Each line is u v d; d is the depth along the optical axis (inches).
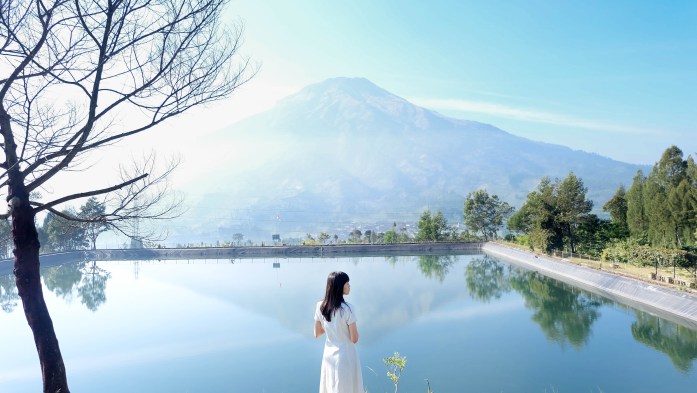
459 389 705.6
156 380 779.4
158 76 204.5
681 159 1688.0
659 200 1552.7
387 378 756.0
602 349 907.4
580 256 1908.2
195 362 874.8
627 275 1417.3
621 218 1961.1
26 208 193.5
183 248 2780.5
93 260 2613.2
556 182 2064.5
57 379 200.5
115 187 204.5
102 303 1480.1
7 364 872.9
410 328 1113.4
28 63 181.0
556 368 802.8
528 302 1382.9
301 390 720.3
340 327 192.1
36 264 201.0
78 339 1050.7
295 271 2142.0
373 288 1669.5
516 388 712.4
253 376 789.9
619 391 696.4
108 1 189.5
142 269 2268.7
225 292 1642.5
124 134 204.1
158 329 1142.3
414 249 2817.4
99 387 752.3
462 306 1354.6
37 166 191.2
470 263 2333.9
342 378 187.2
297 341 1012.5
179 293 1635.1
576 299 1392.7
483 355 884.6
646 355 860.0
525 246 2421.3
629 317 1147.3
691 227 1457.9
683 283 1186.0
